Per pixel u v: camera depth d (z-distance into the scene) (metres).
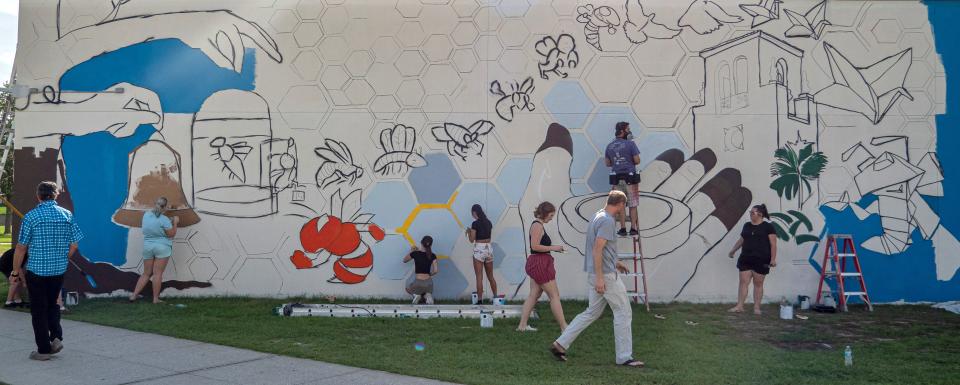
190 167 13.25
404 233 13.02
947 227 12.88
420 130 13.06
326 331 10.09
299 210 13.13
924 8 12.97
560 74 12.98
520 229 12.93
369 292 13.03
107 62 13.35
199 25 13.30
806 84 12.97
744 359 8.54
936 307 12.45
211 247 13.19
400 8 13.13
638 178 12.34
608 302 8.21
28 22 13.37
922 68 12.97
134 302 12.56
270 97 13.20
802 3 13.01
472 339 9.59
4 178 26.39
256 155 13.19
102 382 7.43
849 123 12.96
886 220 12.90
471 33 13.05
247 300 12.80
